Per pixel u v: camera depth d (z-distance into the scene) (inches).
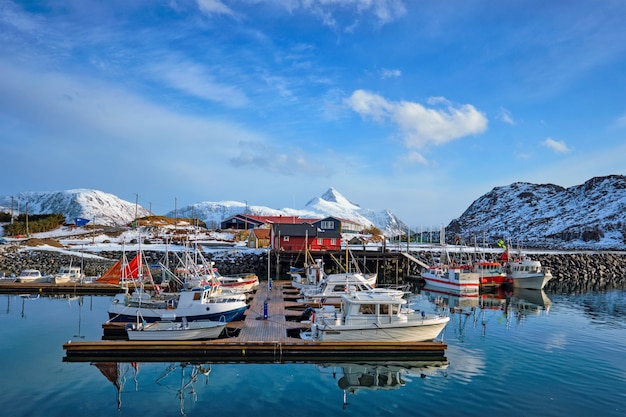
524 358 997.2
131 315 1151.6
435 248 3440.0
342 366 935.0
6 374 858.1
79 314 1421.0
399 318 1032.2
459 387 821.2
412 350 981.8
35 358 956.6
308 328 1126.4
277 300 1581.0
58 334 1163.3
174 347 954.1
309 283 1899.6
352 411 714.8
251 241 3213.6
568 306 1736.0
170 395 768.3
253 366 922.1
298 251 2655.0
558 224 5861.2
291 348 964.6
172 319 1120.8
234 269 2667.3
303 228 2896.2
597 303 1822.1
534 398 772.6
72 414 692.1
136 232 3619.6
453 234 6742.1
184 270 1752.0
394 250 3102.9
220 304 1149.1
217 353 956.0
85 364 918.4
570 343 1131.9
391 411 716.7
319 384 828.0
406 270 2773.1
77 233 3592.5
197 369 896.9
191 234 3659.0
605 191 6402.6
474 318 1448.1
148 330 981.2
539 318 1465.3
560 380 860.0
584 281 2719.0
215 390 791.7
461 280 2026.3
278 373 882.8
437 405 741.9
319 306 1457.9
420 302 1822.1
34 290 1855.3
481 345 1102.4
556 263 2997.0
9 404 725.9
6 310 1487.5
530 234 5821.9
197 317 1137.4
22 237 3275.1
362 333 1003.9
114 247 2837.1
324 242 2864.2
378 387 817.5
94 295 1818.4
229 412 705.6
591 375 887.7
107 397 757.3
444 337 1176.8
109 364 919.7
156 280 2081.7
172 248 2881.4
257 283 1996.8
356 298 1039.0
